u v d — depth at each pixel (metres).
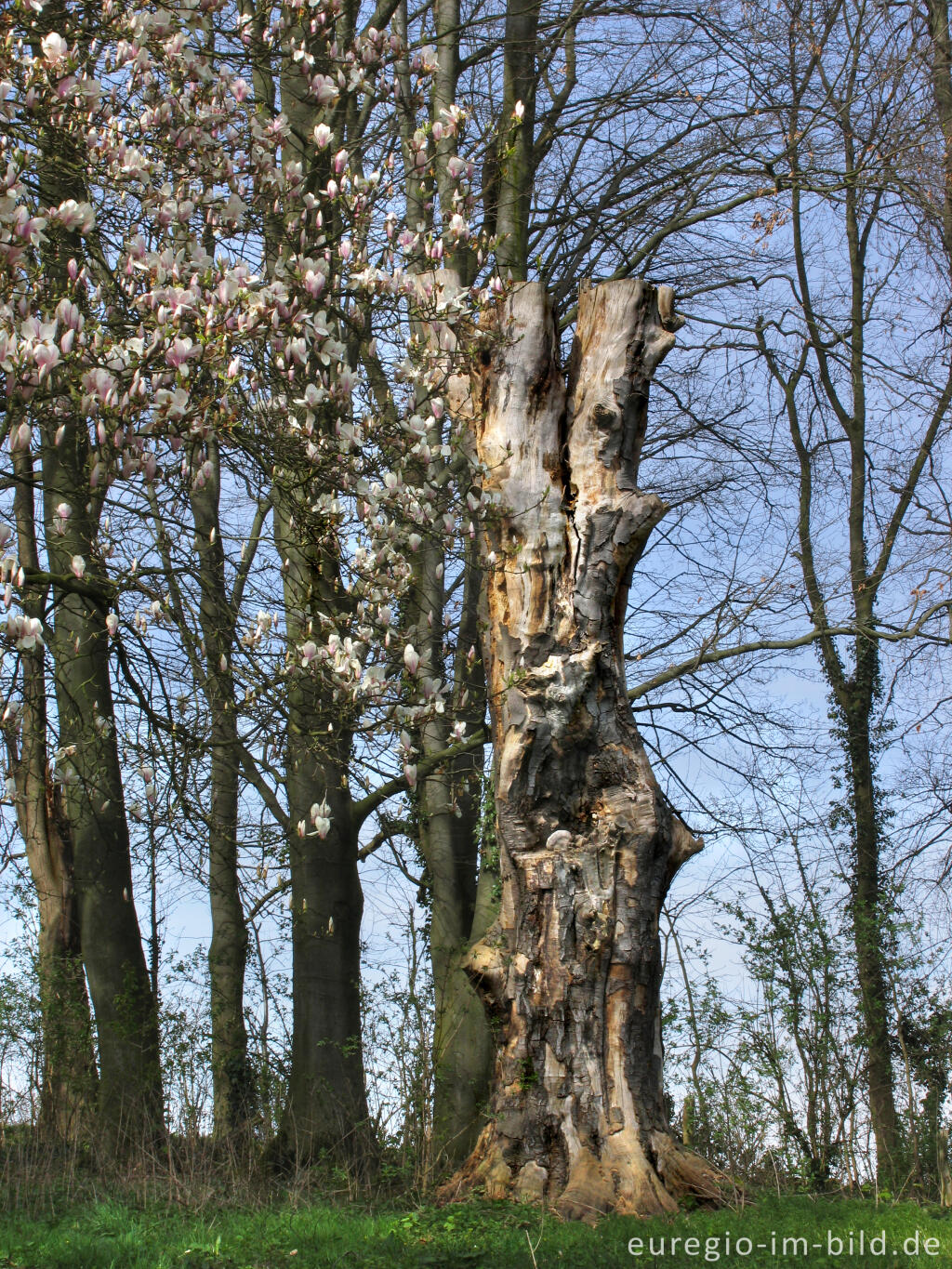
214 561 8.71
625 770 8.80
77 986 12.27
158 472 6.87
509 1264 5.45
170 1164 8.96
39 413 5.96
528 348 9.27
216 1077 12.05
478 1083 10.77
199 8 7.30
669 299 9.60
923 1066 12.12
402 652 7.77
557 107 13.55
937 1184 11.04
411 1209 8.52
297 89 10.95
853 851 13.93
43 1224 7.13
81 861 11.78
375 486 7.43
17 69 6.29
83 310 6.88
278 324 6.54
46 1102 11.09
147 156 7.38
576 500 9.10
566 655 8.82
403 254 8.25
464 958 8.89
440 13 12.34
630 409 9.23
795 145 12.81
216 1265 5.45
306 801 11.45
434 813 11.85
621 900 8.57
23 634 5.62
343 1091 11.05
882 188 13.63
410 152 8.67
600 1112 8.21
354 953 11.61
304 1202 8.45
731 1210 7.74
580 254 13.16
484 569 9.07
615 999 8.46
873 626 14.05
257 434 7.20
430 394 7.80
